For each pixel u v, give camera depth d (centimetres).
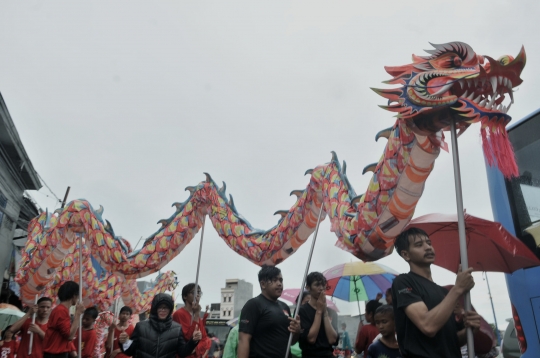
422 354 254
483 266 400
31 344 588
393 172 344
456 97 282
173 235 623
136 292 1115
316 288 440
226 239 579
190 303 622
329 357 435
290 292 950
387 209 355
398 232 367
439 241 400
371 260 400
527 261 368
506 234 353
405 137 332
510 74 288
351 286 812
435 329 241
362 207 378
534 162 425
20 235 1623
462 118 293
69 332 541
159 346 494
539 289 390
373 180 364
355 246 396
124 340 593
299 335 432
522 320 407
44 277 741
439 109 291
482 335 317
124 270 625
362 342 554
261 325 410
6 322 1070
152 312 513
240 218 581
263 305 418
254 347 406
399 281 278
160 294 521
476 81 290
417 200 347
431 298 269
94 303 977
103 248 635
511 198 438
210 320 1662
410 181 338
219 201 599
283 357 405
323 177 477
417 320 251
